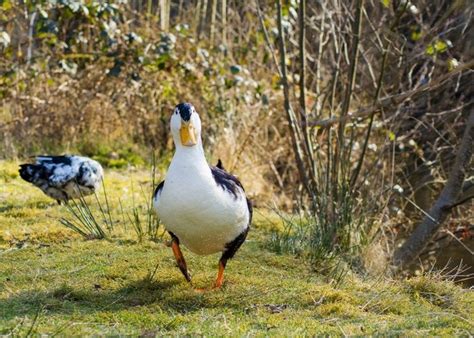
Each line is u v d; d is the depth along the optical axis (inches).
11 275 255.1
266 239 321.7
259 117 514.0
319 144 406.9
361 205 346.3
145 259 274.7
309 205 423.2
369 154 445.7
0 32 436.8
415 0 465.1
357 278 281.1
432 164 468.4
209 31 590.2
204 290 241.6
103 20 490.9
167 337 198.7
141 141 527.8
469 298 259.1
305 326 214.2
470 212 464.8
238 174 471.8
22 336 189.5
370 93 470.9
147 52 505.7
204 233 230.4
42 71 496.4
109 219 340.5
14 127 496.4
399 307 243.3
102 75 518.3
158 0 594.6
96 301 231.6
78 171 357.7
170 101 525.7
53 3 450.9
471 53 440.5
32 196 386.3
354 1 427.2
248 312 227.8
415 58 425.1
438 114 442.0
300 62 387.9
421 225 390.9
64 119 506.6
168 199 226.7
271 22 498.9
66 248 289.7
